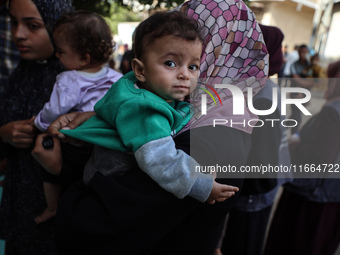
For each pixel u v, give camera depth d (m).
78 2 2.36
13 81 1.53
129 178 0.87
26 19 1.32
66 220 0.89
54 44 1.44
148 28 0.90
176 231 0.93
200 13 1.04
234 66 1.06
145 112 0.84
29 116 1.43
